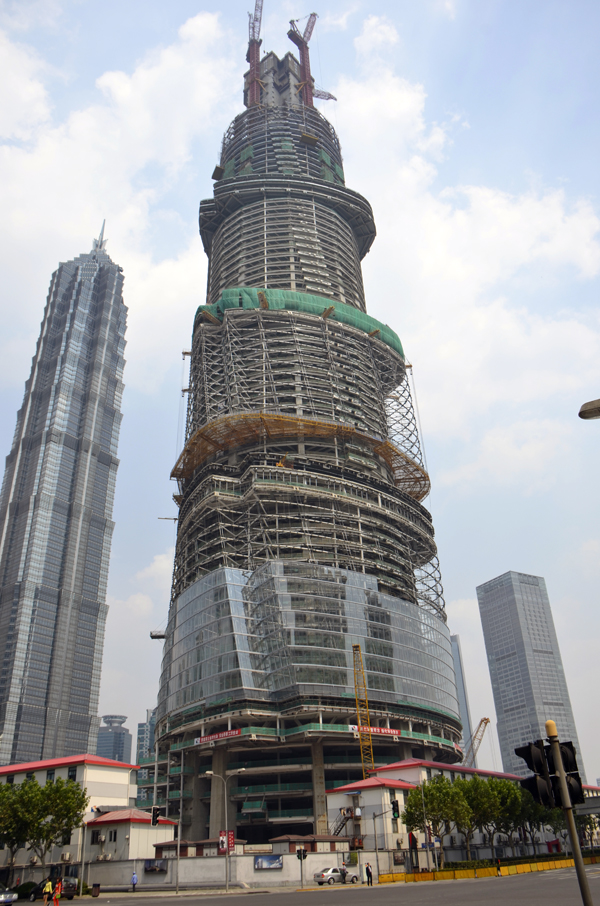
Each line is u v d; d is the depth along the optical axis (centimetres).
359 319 16800
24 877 7575
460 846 8256
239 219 19088
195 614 12106
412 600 13662
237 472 14188
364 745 10962
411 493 16725
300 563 11994
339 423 14288
